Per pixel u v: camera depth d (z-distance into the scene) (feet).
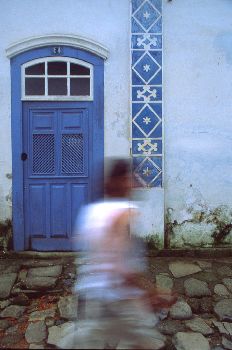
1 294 15.57
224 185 20.30
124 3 19.47
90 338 9.27
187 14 19.71
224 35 19.89
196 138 20.11
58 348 10.98
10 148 19.61
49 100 19.54
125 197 10.18
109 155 19.84
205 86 19.98
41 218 19.97
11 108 19.45
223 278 17.43
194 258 19.81
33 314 14.44
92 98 19.62
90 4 19.40
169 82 19.90
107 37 19.52
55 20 19.34
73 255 19.69
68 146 19.83
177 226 20.26
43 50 19.40
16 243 19.84
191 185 20.22
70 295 15.72
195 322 14.07
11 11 19.20
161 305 10.65
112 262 9.71
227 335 13.34
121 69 19.65
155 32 19.52
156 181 19.88
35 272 17.57
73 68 19.65
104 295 9.52
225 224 20.30
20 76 19.38
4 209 19.77
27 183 19.84
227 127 20.15
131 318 9.45
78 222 19.88
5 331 13.44
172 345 12.73
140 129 19.72
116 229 9.92
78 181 19.92
